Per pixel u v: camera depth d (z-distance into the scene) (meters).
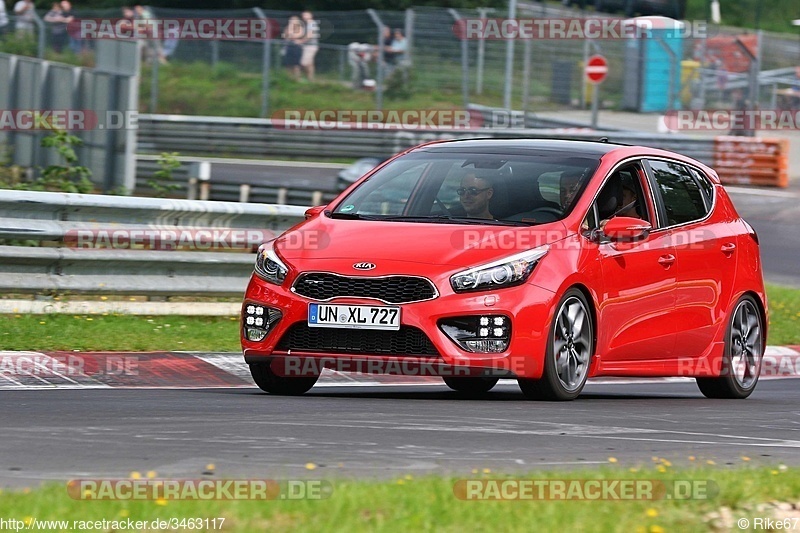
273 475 16.17
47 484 14.72
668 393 33.28
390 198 27.89
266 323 25.70
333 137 104.44
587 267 26.39
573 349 26.25
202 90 117.81
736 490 15.22
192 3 137.88
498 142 29.86
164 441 18.80
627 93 122.12
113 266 36.44
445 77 114.19
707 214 31.34
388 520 13.10
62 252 35.31
